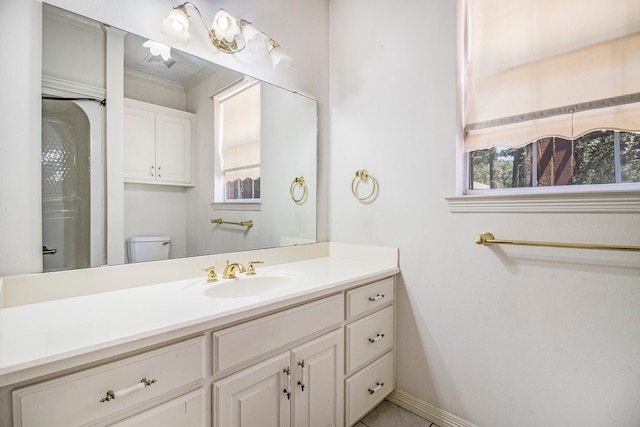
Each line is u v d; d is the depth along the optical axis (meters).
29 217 0.96
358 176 1.73
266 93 1.60
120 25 1.14
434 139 1.44
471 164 1.41
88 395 0.66
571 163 1.15
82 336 0.69
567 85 1.12
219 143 1.44
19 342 0.66
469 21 1.37
